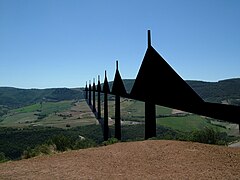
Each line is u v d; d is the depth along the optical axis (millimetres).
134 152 8078
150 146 8758
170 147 8406
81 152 8844
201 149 7984
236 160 6703
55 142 11742
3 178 5969
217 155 7371
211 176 5535
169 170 6109
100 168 6496
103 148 9156
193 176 5578
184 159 7059
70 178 5660
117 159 7414
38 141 34125
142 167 6477
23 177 5949
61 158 8109
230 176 5465
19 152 29297
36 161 7918
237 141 15453
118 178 5574
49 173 6230
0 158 11062
